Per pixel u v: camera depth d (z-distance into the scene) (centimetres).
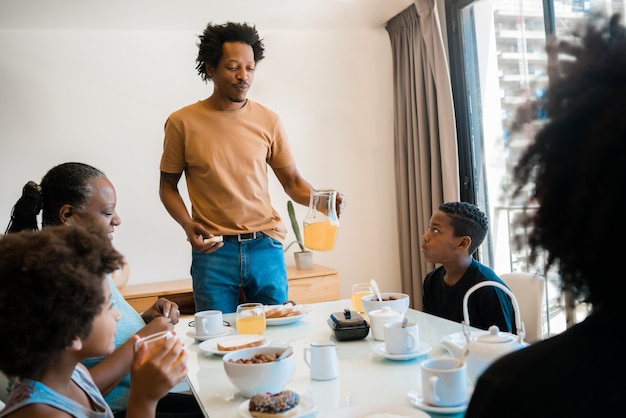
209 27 207
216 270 206
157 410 159
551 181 48
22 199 145
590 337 47
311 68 389
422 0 341
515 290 195
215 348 144
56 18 326
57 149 341
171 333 108
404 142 383
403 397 104
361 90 399
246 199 210
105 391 125
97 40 349
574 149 47
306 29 387
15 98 335
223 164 208
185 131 208
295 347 145
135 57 355
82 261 86
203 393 114
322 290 337
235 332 166
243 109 216
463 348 111
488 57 338
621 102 44
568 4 267
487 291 179
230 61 202
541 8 289
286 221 379
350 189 396
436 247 192
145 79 356
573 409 44
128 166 352
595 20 51
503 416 46
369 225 400
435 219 195
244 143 211
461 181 353
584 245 46
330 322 158
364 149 399
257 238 209
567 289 51
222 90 206
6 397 137
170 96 360
